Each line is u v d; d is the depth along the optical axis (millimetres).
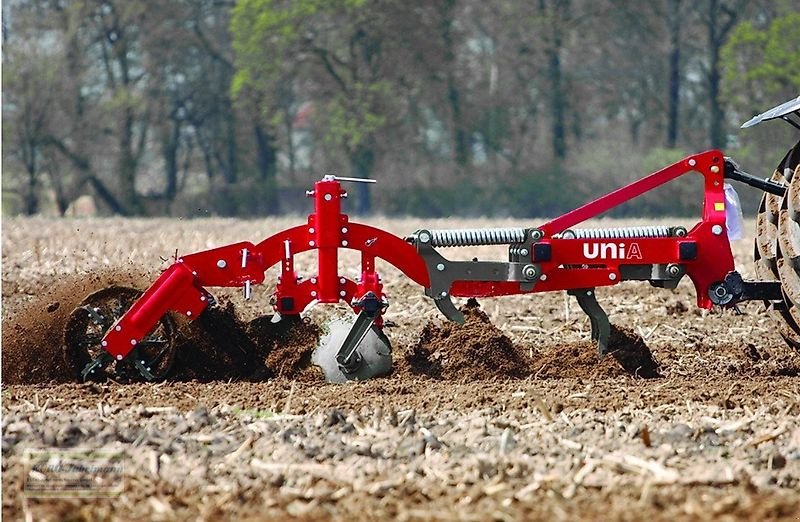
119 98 126375
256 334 21859
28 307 22078
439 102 127312
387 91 119812
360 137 118875
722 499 13648
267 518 13227
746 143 115250
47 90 125375
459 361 21625
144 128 132750
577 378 21203
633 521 13000
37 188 131875
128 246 56812
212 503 13695
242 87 127062
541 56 126375
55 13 127062
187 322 21703
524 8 125562
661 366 23062
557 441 15914
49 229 76250
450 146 133750
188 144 145125
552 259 21016
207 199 136875
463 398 18781
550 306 32375
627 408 18047
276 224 89438
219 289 35344
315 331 21688
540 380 20812
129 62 134750
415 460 15133
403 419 17000
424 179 130125
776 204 21672
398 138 123125
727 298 20938
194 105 140750
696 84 131875
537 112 133000
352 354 20875
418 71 122875
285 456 15266
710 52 123250
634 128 134125
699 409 17969
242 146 141375
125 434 16250
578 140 132125
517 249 21031
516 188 127562
